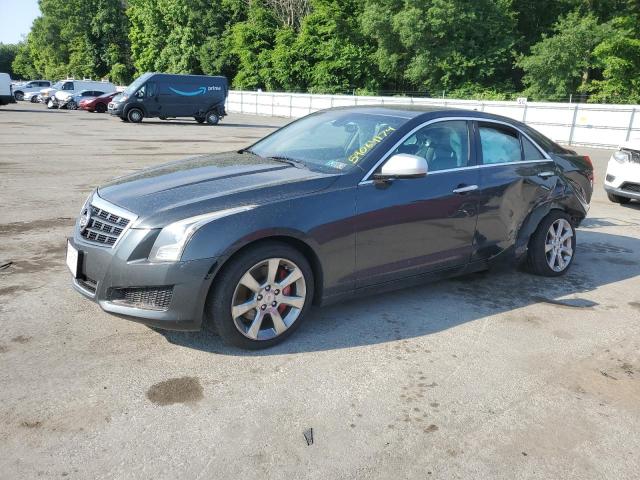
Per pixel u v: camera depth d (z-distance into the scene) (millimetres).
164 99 27688
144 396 3160
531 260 5461
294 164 4348
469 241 4727
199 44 57656
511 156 5164
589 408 3268
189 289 3389
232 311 3553
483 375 3582
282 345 3846
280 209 3648
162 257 3379
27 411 2971
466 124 4836
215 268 3420
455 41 38000
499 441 2920
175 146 16766
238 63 55438
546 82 35750
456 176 4590
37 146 15461
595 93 35688
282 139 4996
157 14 61281
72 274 3783
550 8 41156
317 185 3896
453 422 3064
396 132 4340
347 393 3293
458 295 4980
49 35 90000
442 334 4148
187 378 3367
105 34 75562
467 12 37219
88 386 3234
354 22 45688
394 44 41906
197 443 2781
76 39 80750
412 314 4496
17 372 3350
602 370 3729
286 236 3670
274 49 49312
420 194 4309
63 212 7672
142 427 2887
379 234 4105
